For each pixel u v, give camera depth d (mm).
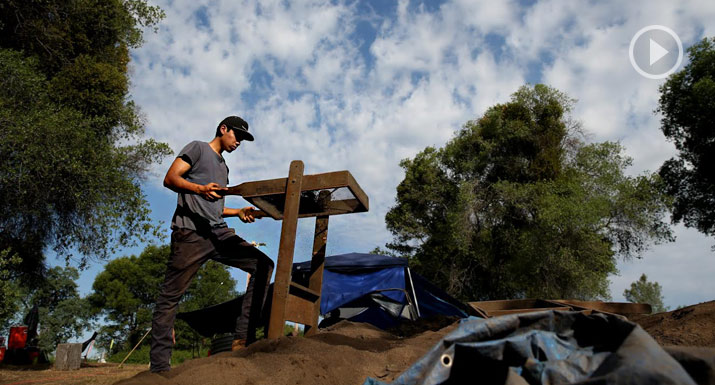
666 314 3311
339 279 8766
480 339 1642
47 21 13922
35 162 10500
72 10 14227
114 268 40844
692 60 23297
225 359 2451
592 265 20922
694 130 22844
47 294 39500
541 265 20766
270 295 4176
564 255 19969
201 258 2828
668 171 25297
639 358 1201
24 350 13883
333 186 3438
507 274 23594
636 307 3770
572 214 20141
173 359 31078
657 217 21484
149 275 41000
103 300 40500
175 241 2787
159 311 2633
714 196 23484
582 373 1409
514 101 26594
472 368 1566
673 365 1157
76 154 11203
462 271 25047
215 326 9086
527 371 1476
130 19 15547
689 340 2586
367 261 8875
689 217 24734
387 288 8578
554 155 24281
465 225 23953
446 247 25797
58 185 11305
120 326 39375
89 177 11195
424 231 27438
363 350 3107
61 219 12125
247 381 2230
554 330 1655
